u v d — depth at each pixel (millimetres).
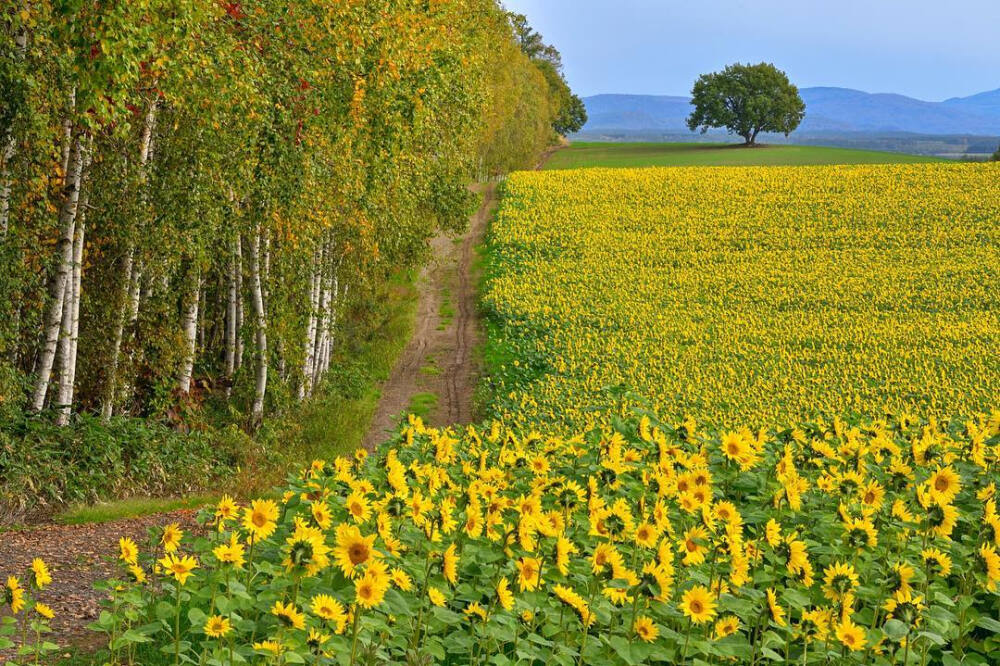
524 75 78500
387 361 33375
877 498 7703
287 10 14492
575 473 8953
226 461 18922
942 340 34250
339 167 17719
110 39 10281
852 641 5730
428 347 36156
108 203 15547
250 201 17375
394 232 25719
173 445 17453
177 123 14852
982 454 9070
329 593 6047
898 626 5562
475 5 25625
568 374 30938
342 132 15992
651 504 7945
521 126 77625
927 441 9141
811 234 52031
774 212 57344
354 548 5309
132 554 6242
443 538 7000
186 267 19641
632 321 37281
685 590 6250
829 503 8219
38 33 11359
